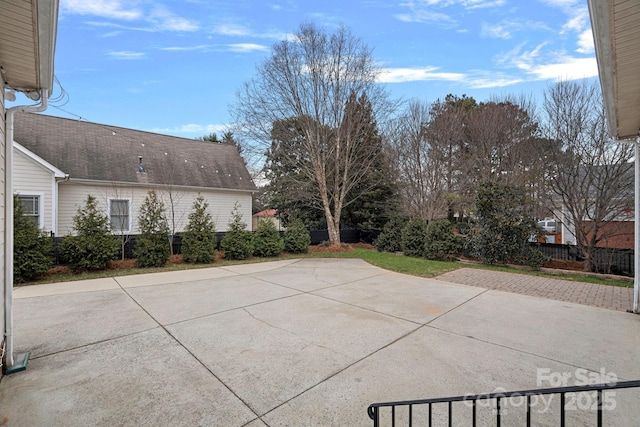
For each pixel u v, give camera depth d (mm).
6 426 2146
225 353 3291
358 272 8227
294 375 2830
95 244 7926
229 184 14750
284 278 7406
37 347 3453
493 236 8984
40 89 3322
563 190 9648
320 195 13984
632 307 4965
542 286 6492
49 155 10734
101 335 3803
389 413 2291
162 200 12297
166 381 2736
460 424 2166
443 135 14984
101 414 2277
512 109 14078
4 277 2959
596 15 2312
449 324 4172
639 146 4738
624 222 9320
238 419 2219
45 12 2154
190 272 8211
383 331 3916
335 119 12797
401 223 12734
